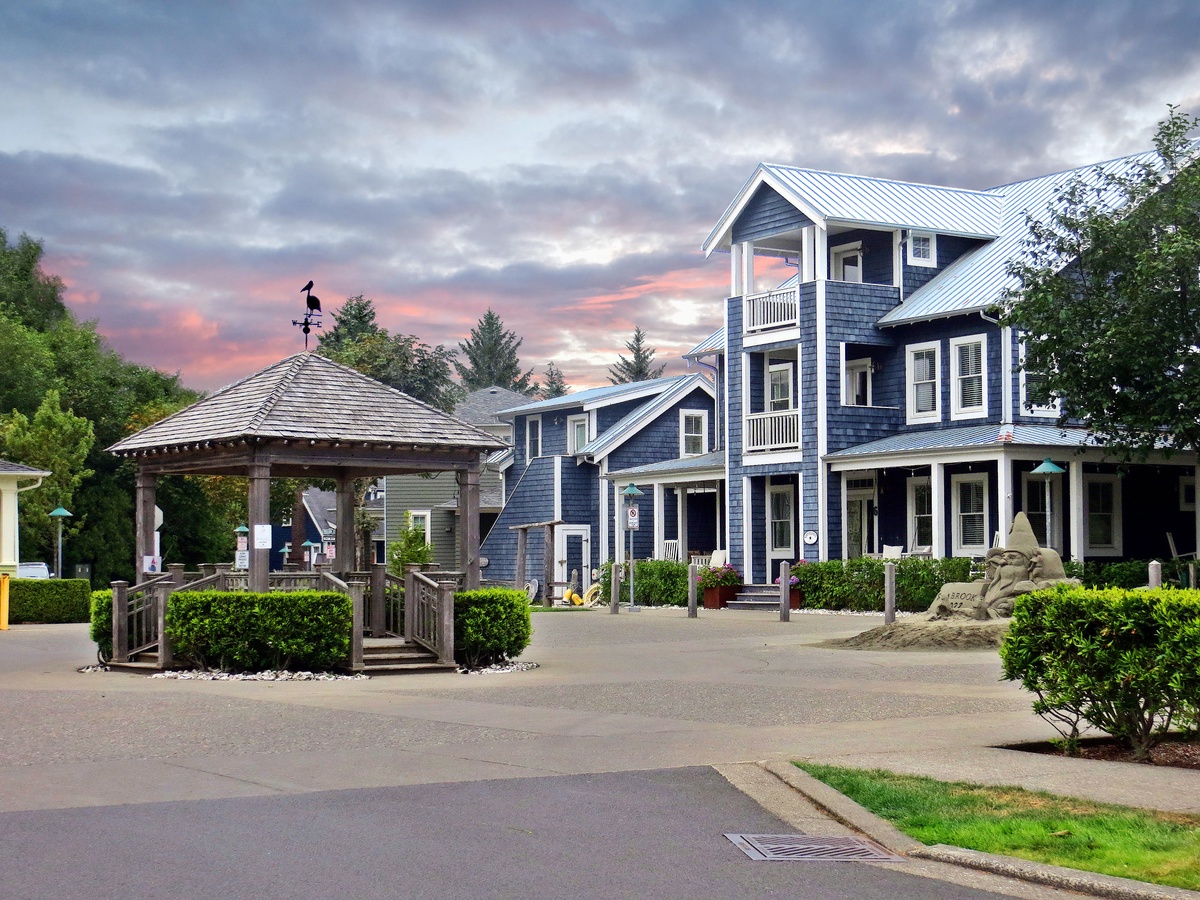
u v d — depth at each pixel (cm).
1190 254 2514
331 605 1869
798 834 864
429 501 5588
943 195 3941
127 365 6244
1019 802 927
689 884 746
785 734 1260
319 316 2300
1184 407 2589
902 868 788
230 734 1266
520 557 4200
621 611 3672
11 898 704
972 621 2367
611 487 4666
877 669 1902
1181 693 1071
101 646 2045
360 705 1489
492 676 1859
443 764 1102
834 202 3662
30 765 1098
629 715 1408
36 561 4938
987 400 3391
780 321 3697
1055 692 1162
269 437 1883
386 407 2072
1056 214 2888
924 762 1091
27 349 5641
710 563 3988
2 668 2033
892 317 3581
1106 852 784
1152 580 2308
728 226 3912
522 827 874
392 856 797
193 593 1884
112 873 756
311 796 971
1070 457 3172
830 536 3556
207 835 848
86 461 5459
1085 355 2677
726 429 3884
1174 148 2770
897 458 3344
